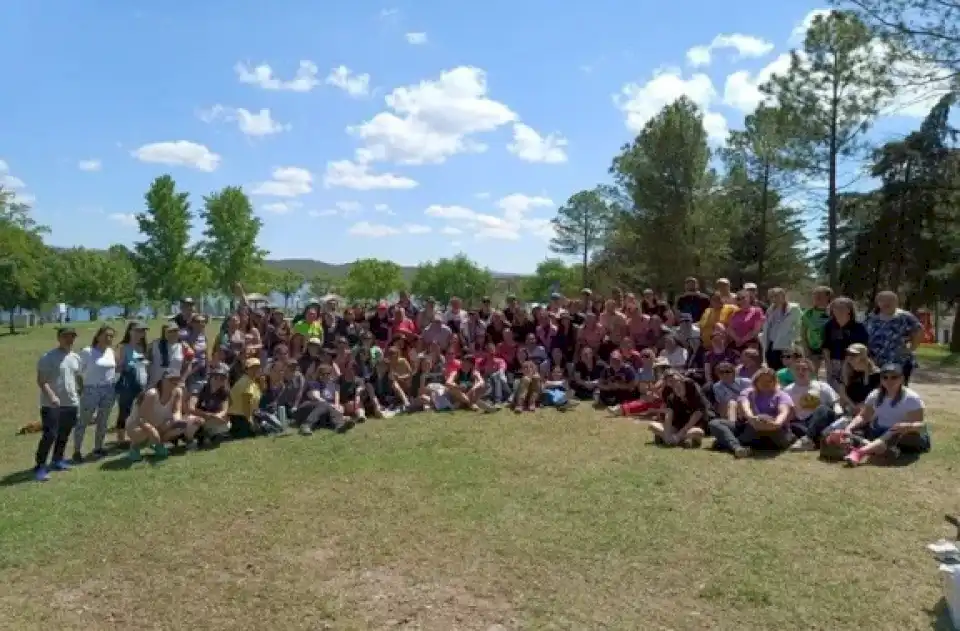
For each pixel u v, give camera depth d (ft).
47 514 24.34
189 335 39.09
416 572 19.17
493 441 32.22
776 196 115.75
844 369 29.63
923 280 95.81
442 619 16.80
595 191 212.64
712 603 17.04
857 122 73.31
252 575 19.35
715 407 32.09
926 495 22.77
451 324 45.98
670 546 20.06
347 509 23.95
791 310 34.88
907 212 95.04
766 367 29.84
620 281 120.67
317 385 36.94
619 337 41.91
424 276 352.08
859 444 26.89
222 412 34.14
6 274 146.30
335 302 47.52
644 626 16.17
